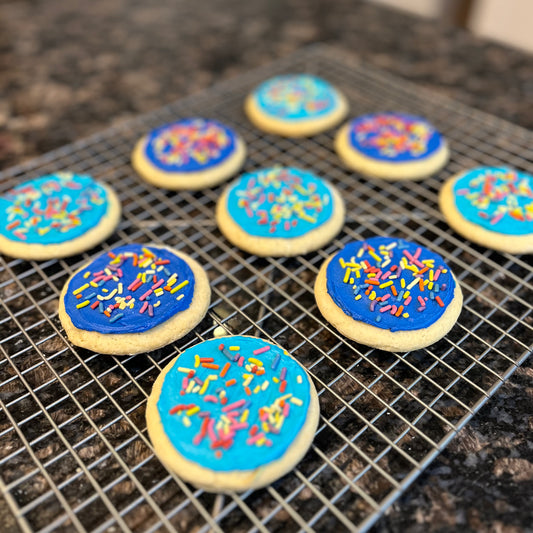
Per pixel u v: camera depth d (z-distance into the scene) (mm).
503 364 241
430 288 257
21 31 504
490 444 217
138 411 229
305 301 272
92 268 271
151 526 197
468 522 197
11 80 432
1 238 293
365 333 247
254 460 204
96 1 559
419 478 208
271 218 300
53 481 208
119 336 245
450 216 305
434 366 241
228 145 350
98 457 214
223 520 199
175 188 335
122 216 318
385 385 236
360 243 281
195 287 266
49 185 320
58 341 254
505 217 295
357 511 199
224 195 323
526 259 289
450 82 420
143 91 420
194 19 522
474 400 229
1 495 205
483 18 540
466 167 344
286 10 535
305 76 419
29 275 285
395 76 429
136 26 511
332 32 495
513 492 203
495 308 261
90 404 231
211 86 426
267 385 225
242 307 266
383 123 365
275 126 376
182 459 206
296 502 203
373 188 334
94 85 426
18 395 234
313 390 229
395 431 221
